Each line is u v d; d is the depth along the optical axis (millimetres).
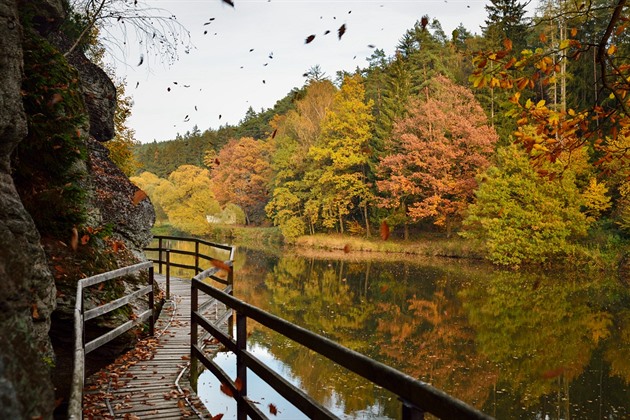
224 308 10750
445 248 32688
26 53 6828
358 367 2250
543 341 13320
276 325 3273
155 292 10938
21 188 6426
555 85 31156
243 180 61000
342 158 40688
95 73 12523
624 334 13758
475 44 44625
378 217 40781
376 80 51219
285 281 23359
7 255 2131
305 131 46406
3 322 1935
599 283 21578
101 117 12609
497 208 27078
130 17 10523
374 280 23406
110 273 6023
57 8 9266
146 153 96812
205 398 7785
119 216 10680
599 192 25688
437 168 34938
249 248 41469
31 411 1573
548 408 9141
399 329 14680
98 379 6082
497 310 16844
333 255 34969
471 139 33344
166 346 7691
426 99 40156
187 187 54938
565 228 25875
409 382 1860
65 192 6766
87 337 6727
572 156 24984
